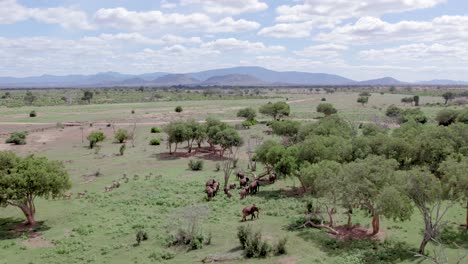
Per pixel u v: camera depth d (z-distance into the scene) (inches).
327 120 3147.1
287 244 1337.4
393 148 2192.4
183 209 1743.4
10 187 1546.5
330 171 1525.6
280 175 2068.2
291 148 2128.4
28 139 4020.7
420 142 2160.4
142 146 3629.4
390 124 4726.9
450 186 1381.6
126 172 2630.4
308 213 1625.2
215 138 3115.2
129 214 1754.4
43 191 1631.4
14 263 1283.2
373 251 1246.3
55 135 4264.3
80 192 2160.4
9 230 1612.9
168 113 6318.9
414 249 1248.2
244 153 3270.2
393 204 1234.6
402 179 1332.4
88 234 1534.2
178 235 1417.3
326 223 1531.7
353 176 1355.8
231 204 1875.0
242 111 5118.1
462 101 7834.6
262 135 4050.2
